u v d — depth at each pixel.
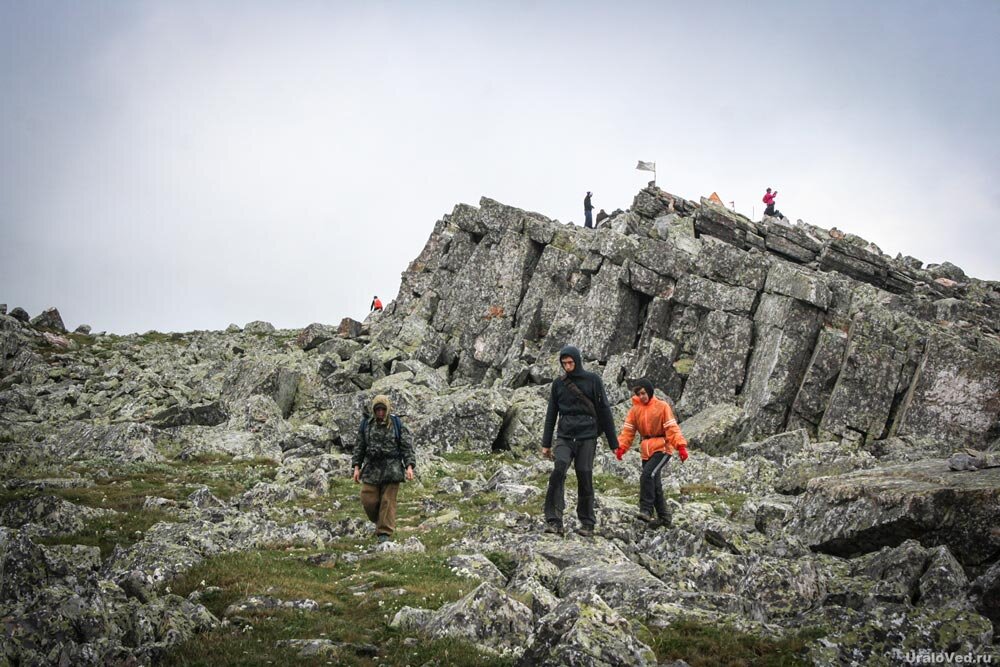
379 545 16.20
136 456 30.52
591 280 46.28
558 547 15.37
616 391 38.12
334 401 39.91
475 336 49.44
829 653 9.93
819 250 47.75
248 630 11.12
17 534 11.73
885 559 12.34
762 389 35.94
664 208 51.88
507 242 51.56
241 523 17.22
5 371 57.56
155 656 10.13
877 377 33.91
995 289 49.47
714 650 10.36
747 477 25.77
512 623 11.05
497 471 25.69
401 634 11.10
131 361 60.25
